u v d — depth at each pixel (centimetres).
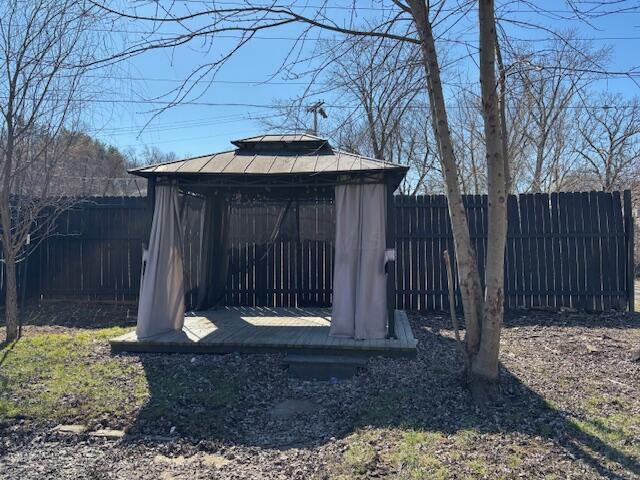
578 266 895
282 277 952
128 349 623
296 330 696
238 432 422
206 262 875
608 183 2130
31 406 463
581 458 346
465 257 478
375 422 421
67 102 715
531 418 416
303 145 737
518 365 562
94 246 947
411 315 880
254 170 643
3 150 686
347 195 648
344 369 561
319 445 392
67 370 556
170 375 542
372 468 342
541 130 1650
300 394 509
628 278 879
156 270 663
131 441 405
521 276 904
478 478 322
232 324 748
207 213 870
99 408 460
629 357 595
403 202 920
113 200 947
